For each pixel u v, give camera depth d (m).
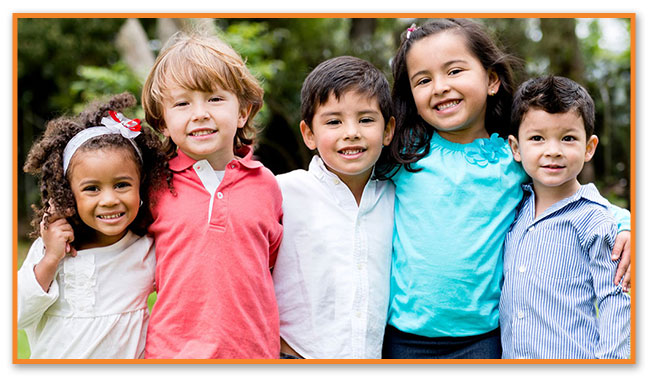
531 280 2.12
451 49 2.24
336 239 2.19
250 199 2.09
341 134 2.11
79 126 2.09
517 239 2.19
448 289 2.12
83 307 2.00
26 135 10.20
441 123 2.26
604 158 7.68
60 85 9.88
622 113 7.80
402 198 2.27
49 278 1.97
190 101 2.03
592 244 2.09
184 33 2.41
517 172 2.26
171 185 2.08
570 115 2.09
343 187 2.23
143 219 2.10
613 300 2.05
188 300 1.97
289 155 8.66
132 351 2.04
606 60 8.52
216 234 2.00
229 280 1.99
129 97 2.24
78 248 2.06
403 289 2.20
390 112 2.24
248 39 7.56
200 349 1.94
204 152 2.02
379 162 2.35
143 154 2.11
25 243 8.52
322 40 9.12
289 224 2.23
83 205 1.97
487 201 2.18
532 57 7.26
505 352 2.17
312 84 2.18
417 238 2.18
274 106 8.02
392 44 7.88
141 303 2.07
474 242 2.14
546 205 2.21
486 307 2.17
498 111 2.42
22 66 9.68
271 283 2.12
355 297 2.15
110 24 9.59
